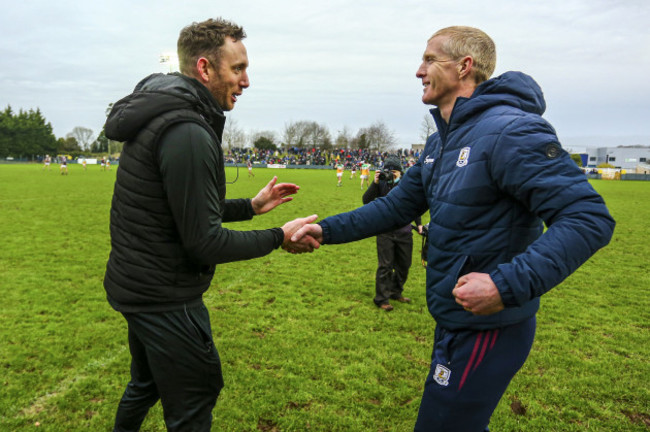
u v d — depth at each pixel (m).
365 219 2.25
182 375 1.85
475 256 1.68
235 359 3.61
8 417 2.75
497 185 1.62
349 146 81.88
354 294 5.46
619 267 7.23
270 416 2.86
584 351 3.96
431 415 1.79
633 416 2.97
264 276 6.18
